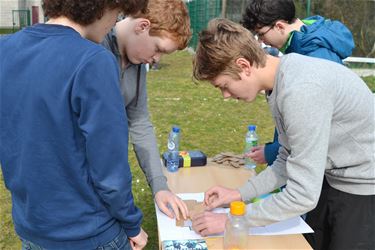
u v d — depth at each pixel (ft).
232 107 22.81
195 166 7.86
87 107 3.85
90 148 3.95
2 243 9.91
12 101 4.07
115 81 3.96
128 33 5.88
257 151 7.73
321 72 4.78
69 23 4.13
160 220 5.70
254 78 5.05
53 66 3.89
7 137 4.20
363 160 5.43
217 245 5.15
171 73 33.78
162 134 17.87
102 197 4.21
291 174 4.66
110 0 4.04
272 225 5.57
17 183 4.26
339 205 5.86
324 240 6.39
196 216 5.51
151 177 6.49
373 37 31.76
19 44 4.11
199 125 19.48
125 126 4.07
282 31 7.88
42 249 4.45
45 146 4.02
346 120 5.15
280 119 5.08
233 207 4.78
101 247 4.44
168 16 5.46
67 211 4.21
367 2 31.48
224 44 4.91
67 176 4.13
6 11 77.41
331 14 31.60
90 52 3.88
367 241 5.79
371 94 5.44
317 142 4.50
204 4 42.34
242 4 37.86
